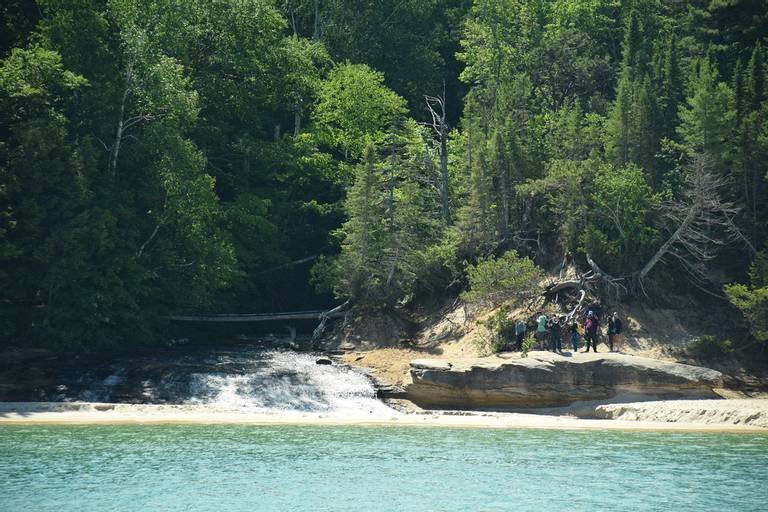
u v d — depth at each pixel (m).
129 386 60.97
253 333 87.25
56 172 68.56
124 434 48.44
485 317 72.00
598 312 68.31
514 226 79.12
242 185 91.75
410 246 78.12
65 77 70.56
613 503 33.84
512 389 59.16
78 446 44.53
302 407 59.94
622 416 57.34
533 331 67.94
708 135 72.50
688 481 37.69
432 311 78.25
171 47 83.38
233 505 33.09
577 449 45.44
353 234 77.44
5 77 68.62
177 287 75.94
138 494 34.50
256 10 90.25
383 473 39.00
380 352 71.31
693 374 58.81
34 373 61.56
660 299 69.69
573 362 58.97
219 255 76.31
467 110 90.94
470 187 80.31
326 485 36.47
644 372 58.59
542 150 82.94
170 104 76.06
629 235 70.75
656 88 86.69
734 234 71.12
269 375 62.69
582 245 72.38
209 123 90.56
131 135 76.75
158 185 74.56
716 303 70.31
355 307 77.31
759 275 65.25
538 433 51.19
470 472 39.41
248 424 53.47
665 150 78.50
